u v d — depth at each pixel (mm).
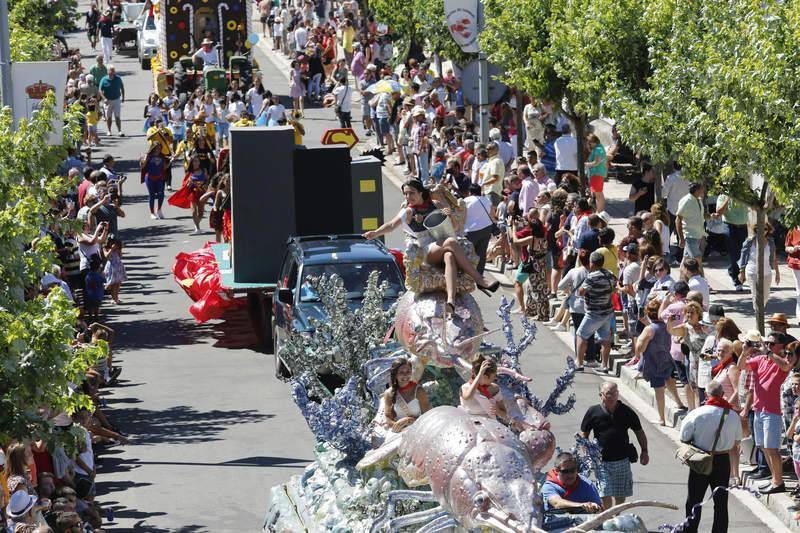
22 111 34750
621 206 51500
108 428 30562
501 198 46156
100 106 77062
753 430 26344
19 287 22875
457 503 16516
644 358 29969
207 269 40969
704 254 43406
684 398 31266
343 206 40125
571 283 34938
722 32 30172
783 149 27547
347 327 23500
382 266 35250
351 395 21609
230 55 82062
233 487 27281
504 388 19219
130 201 60906
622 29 40281
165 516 25766
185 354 38000
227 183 48750
